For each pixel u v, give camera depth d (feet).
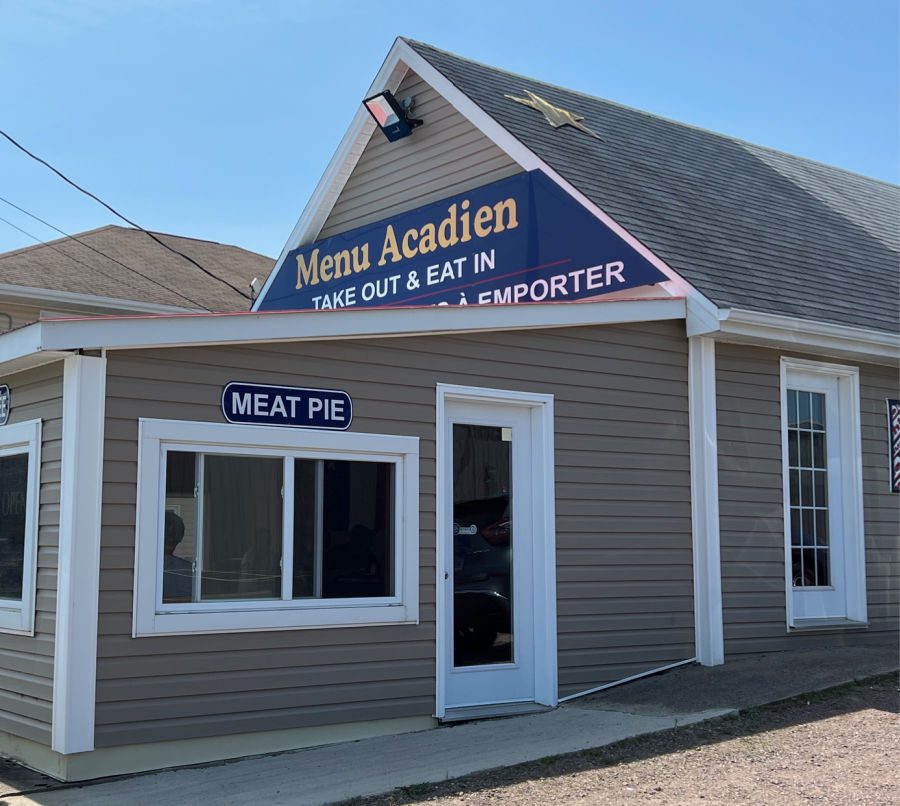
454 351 27.37
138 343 21.94
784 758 22.84
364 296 45.50
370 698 24.82
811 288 37.93
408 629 25.64
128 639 21.62
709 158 49.88
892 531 39.24
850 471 38.27
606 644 29.94
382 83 45.39
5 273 56.70
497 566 28.45
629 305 31.22
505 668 28.17
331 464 24.88
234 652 22.94
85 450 21.49
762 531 34.50
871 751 23.27
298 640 23.86
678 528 32.22
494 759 22.62
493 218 39.99
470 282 40.68
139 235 71.72
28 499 22.94
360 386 25.40
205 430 22.86
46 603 21.99
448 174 42.88
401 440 25.95
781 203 48.32
